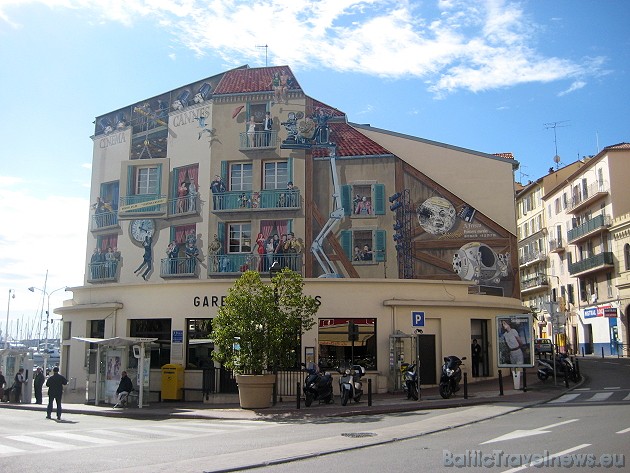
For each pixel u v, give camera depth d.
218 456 11.03
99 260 36.06
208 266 32.19
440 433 13.03
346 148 32.59
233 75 34.09
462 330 25.27
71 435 14.90
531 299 68.00
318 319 24.00
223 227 32.56
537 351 30.36
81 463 10.69
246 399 20.25
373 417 17.14
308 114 33.03
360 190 32.12
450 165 32.41
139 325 26.64
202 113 34.09
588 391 21.84
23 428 16.80
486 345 26.84
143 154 35.84
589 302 51.91
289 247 31.66
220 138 33.41
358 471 9.10
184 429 15.94
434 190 32.12
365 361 23.73
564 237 56.72
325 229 31.86
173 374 24.05
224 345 20.47
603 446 10.33
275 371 21.03
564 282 57.44
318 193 32.22
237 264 31.89
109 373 23.42
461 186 32.19
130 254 35.06
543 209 62.69
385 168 32.25
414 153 32.44
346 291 24.17
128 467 10.20
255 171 32.81
